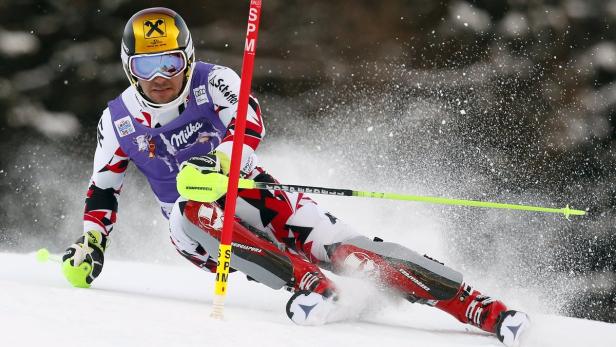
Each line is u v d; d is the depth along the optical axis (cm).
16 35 5459
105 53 5550
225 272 1176
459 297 1336
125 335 967
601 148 5116
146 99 1443
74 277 1472
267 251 1291
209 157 1284
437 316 1552
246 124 1373
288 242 1488
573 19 5425
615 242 4331
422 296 1323
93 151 5412
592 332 1466
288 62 5509
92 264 1487
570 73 5350
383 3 5553
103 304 1136
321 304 1211
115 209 1566
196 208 1319
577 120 5197
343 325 1251
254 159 1509
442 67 5466
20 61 5469
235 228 1305
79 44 5547
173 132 1470
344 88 5469
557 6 5438
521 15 5456
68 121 5416
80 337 934
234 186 1194
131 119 1471
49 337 920
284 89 5472
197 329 1040
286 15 5569
